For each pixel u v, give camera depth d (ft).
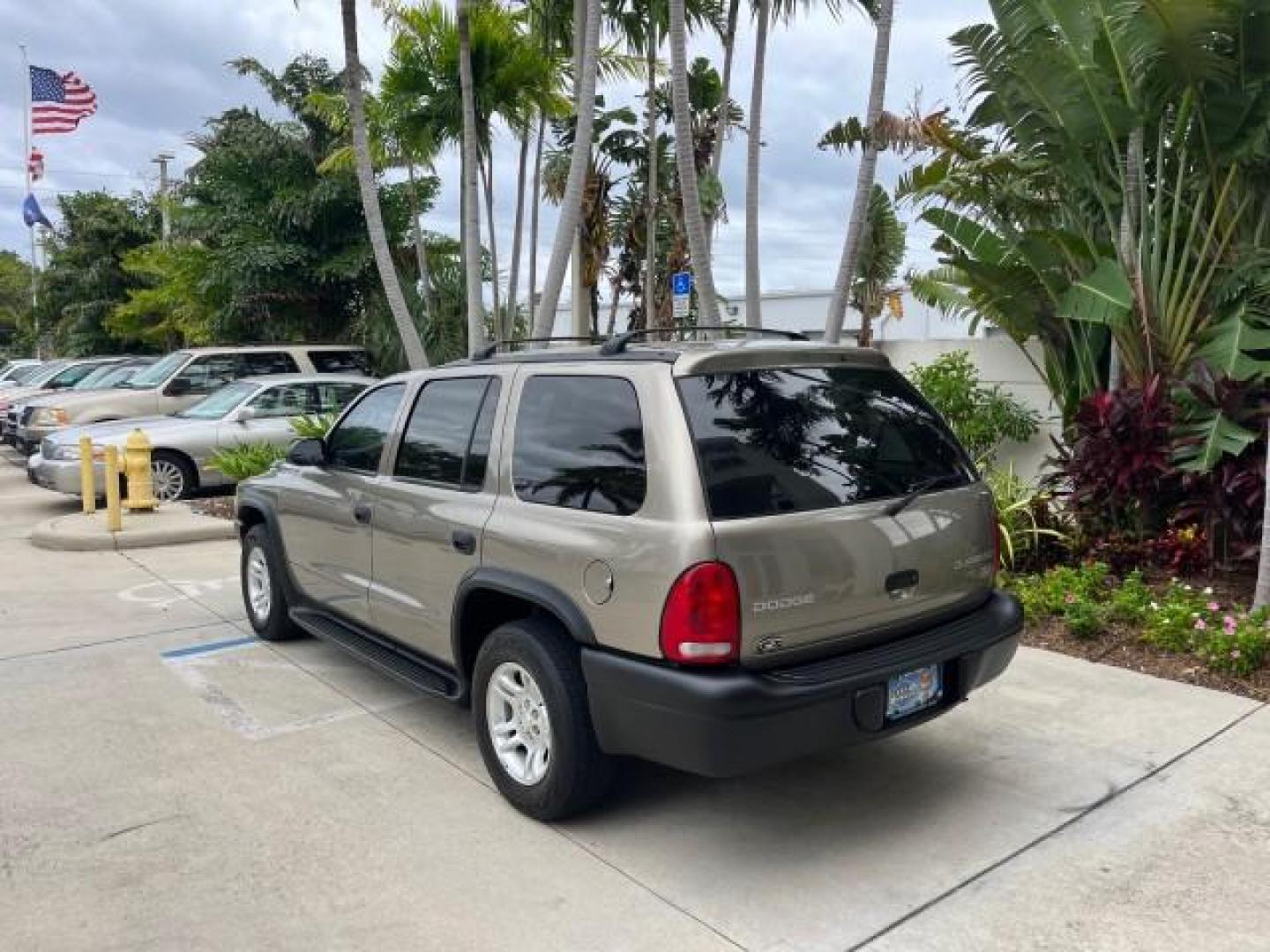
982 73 26.50
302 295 59.06
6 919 10.76
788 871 11.48
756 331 14.94
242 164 59.72
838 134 28.89
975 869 11.42
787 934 10.24
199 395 49.06
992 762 14.20
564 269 32.22
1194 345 24.68
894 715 11.72
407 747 15.40
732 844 12.14
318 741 15.66
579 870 11.58
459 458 14.46
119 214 99.09
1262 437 21.06
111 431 40.63
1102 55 23.72
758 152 33.94
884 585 11.83
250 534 21.27
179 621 23.06
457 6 35.99
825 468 11.85
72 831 12.73
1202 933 10.14
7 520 39.60
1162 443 22.38
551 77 43.65
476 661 13.56
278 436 42.04
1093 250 25.02
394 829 12.67
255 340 61.87
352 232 58.95
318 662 19.81
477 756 15.01
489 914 10.71
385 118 46.32
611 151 61.05
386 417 16.74
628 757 12.87
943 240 31.50
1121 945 9.97
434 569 14.44
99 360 69.00
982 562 13.30
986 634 12.78
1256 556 20.24
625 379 12.00
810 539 11.18
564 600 12.01
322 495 17.89
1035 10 24.71
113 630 22.31
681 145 29.68
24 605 24.75
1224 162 23.90
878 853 11.83
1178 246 26.14
